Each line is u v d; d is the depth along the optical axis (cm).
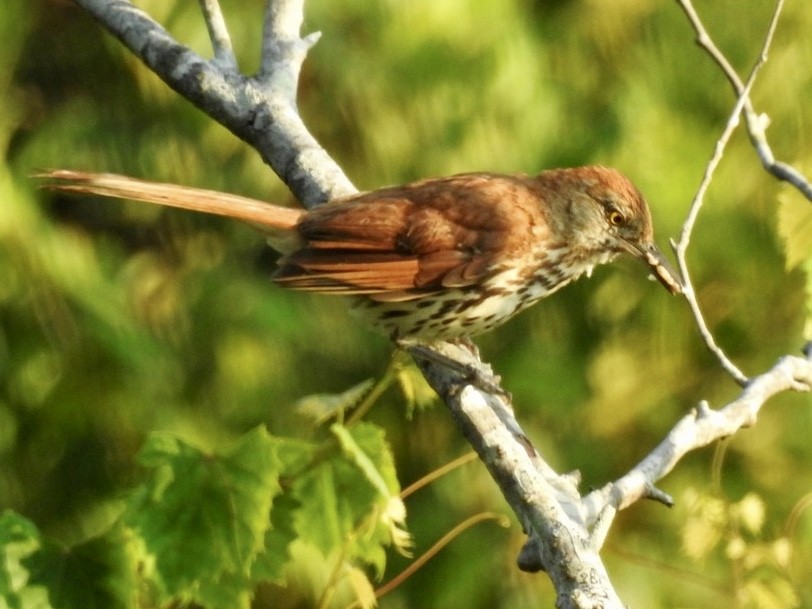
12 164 1335
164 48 860
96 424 1333
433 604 1321
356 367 1363
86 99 1358
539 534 616
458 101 1314
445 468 738
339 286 809
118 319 1310
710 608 1328
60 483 1340
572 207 858
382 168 1330
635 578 1332
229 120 851
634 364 1399
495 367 1374
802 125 1373
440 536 1337
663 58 1362
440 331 833
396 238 814
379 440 716
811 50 1370
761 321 1406
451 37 1305
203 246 1370
